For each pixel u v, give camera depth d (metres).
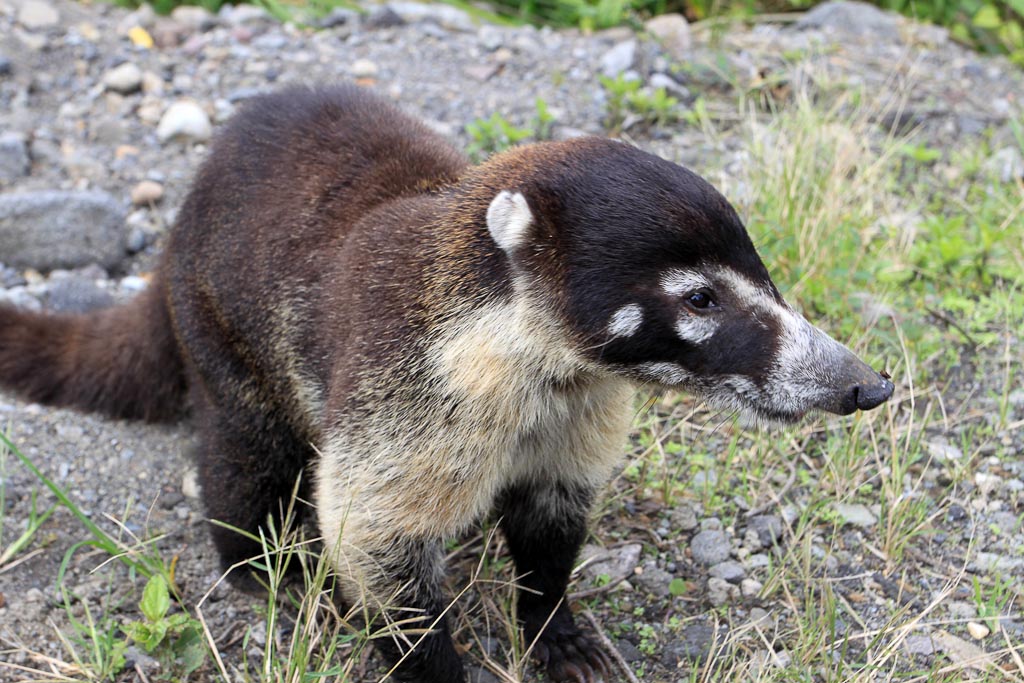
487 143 6.22
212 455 4.31
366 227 3.82
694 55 7.32
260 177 4.18
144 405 5.03
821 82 6.82
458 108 6.73
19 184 6.21
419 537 3.69
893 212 6.00
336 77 7.00
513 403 3.54
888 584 4.17
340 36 7.46
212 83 6.95
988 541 4.30
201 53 7.20
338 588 4.14
